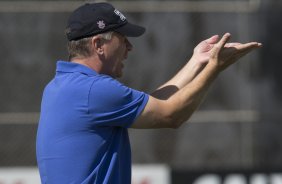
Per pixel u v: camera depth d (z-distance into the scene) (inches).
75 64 500.7
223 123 1226.6
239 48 499.2
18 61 1246.9
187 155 1219.9
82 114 484.4
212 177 1132.5
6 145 1231.5
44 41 1251.8
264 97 1229.1
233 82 1234.0
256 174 1129.4
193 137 1222.9
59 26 1254.9
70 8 1259.2
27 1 1257.4
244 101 1229.7
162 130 1220.5
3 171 1161.4
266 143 1221.1
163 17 1249.4
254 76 1232.8
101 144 487.8
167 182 1146.7
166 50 1242.0
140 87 1234.6
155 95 535.8
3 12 1254.9
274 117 1222.9
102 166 487.8
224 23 1251.8
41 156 496.4
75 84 489.4
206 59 545.3
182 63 1240.8
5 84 1242.0
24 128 1234.6
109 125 489.1
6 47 1248.8
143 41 1243.2
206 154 1221.1
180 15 1250.0
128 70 1236.5
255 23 1247.5
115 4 1248.8
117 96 484.4
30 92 1241.4
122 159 500.4
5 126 1234.0
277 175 1129.4
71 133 486.0
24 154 1233.4
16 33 1252.5
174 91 536.7
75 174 483.2
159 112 493.0
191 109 501.0
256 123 1226.6
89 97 483.8
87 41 498.0
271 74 1230.9
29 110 1239.5
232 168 1138.7
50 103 498.0
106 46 499.5
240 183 1130.7
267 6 1247.5
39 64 1247.5
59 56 1249.4
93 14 497.0
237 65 1233.4
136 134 1219.9
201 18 1250.6
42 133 498.0
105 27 495.8
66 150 484.7
